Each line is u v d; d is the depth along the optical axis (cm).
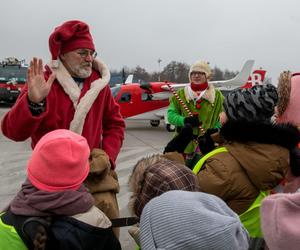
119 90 1672
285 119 287
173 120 410
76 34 263
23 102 234
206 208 148
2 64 2339
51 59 262
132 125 1819
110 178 251
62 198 185
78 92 262
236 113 238
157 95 1670
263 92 240
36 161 189
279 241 145
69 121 260
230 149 236
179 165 207
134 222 235
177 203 147
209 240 137
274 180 230
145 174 204
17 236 182
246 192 229
